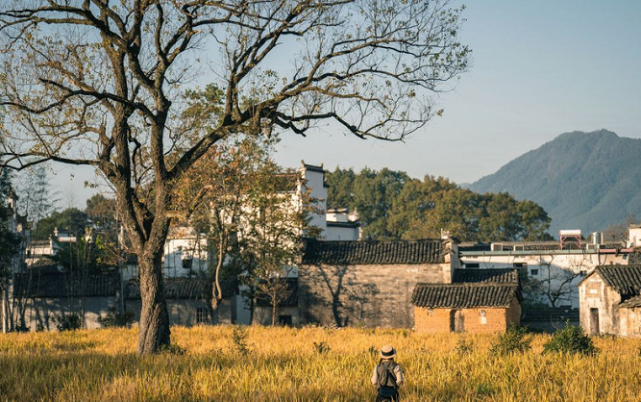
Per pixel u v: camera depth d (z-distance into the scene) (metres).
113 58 28.12
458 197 142.88
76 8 25.77
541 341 35.50
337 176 180.88
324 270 63.16
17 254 69.75
